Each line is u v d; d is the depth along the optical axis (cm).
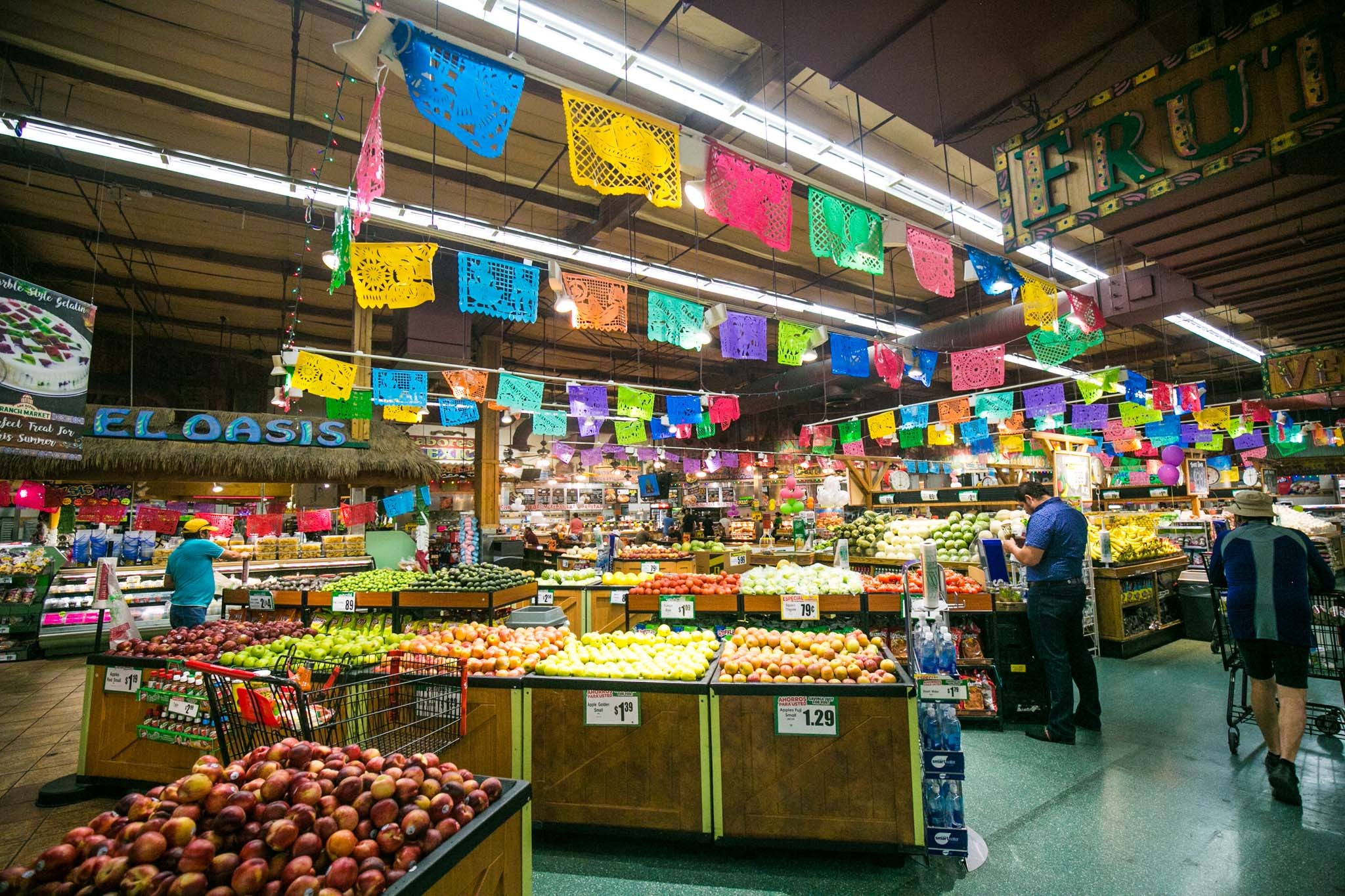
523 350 1528
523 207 840
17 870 127
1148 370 1630
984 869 262
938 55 351
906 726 269
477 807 172
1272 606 329
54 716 497
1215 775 349
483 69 224
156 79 581
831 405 1759
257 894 131
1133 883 250
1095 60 357
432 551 1340
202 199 754
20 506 838
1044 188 298
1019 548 438
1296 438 1445
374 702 257
